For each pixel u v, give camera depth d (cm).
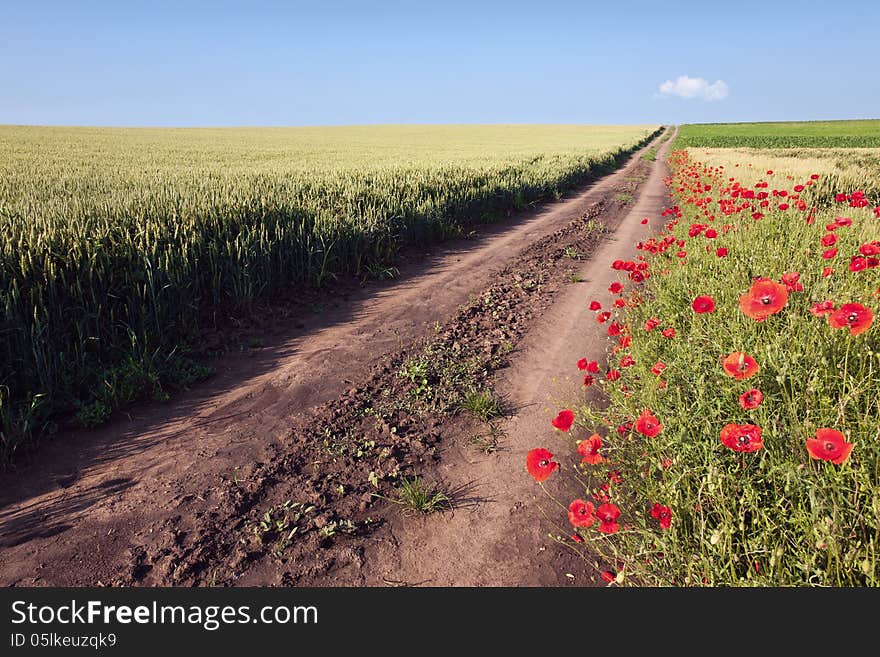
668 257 649
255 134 5881
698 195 1252
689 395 300
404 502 305
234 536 279
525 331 582
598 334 563
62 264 488
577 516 179
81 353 448
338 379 468
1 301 415
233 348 551
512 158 2562
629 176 2603
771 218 686
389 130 7775
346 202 1002
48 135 4062
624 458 291
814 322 295
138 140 3912
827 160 2408
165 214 684
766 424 231
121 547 272
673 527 215
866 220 617
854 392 227
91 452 360
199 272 613
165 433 385
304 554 267
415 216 1060
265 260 688
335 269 828
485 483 319
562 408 400
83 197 859
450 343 550
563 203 1688
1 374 401
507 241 1111
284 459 348
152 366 456
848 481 205
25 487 322
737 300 389
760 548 201
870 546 182
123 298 521
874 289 328
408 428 383
